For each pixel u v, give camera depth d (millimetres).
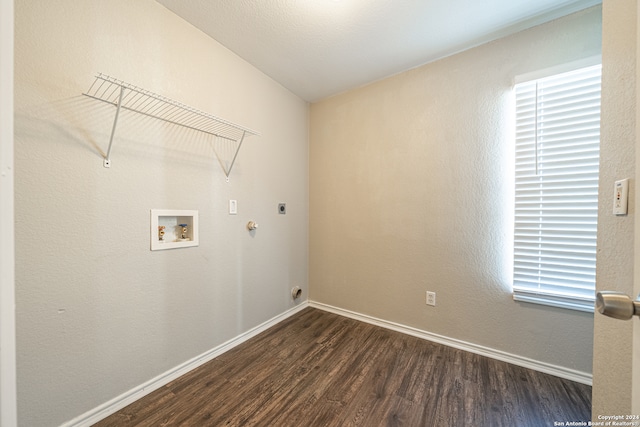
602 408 770
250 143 2012
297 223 2555
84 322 1168
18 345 1005
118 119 1262
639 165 522
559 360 1528
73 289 1133
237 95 1888
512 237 1665
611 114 768
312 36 1683
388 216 2182
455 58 1842
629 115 693
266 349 1858
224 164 1816
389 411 1285
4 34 417
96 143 1188
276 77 2184
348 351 1828
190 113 1563
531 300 1591
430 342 1951
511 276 1675
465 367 1631
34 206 1024
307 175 2686
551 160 1523
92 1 1163
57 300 1090
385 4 1419
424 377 1539
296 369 1620
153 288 1424
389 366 1648
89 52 1155
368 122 2281
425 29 1609
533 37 1562
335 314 2506
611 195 761
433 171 1948
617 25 747
